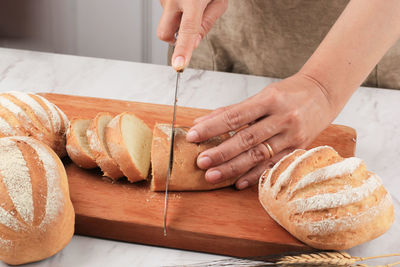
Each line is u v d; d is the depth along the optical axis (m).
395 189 0.81
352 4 0.81
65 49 1.59
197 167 0.77
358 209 0.69
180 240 0.72
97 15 1.53
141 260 0.71
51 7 1.54
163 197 0.76
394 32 0.79
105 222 0.72
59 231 0.68
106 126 0.80
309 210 0.69
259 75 1.08
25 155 0.70
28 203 0.67
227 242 0.72
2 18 1.56
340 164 0.71
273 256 0.70
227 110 0.77
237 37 1.05
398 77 1.01
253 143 0.76
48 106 0.80
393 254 0.69
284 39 1.02
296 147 0.79
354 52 0.79
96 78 1.00
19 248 0.67
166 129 0.79
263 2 1.00
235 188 0.78
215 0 0.90
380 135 0.91
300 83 0.80
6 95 0.79
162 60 1.58
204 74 1.03
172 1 0.80
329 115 0.80
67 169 0.79
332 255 0.68
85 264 0.70
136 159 0.78
